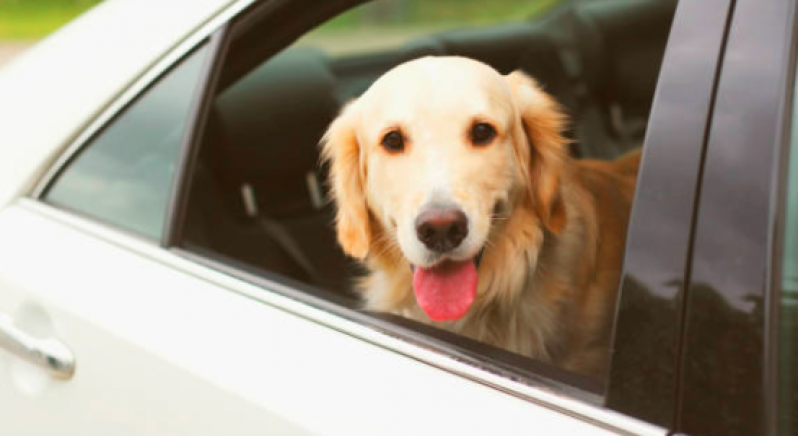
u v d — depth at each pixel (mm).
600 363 1482
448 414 1026
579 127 2516
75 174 1516
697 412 862
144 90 1466
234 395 1165
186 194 1406
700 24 931
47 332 1376
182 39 1442
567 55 2621
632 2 2645
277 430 1113
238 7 1404
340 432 1066
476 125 1279
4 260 1475
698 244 874
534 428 968
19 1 9406
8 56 7559
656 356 891
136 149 1462
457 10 2812
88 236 1449
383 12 2758
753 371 833
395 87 1327
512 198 1367
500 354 1079
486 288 1393
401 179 1302
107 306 1335
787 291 851
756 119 867
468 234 1255
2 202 1554
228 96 2119
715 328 856
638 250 911
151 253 1385
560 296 1449
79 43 1595
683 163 898
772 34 883
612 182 1698
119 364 1285
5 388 1433
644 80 2635
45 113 1558
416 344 1119
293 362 1161
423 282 1312
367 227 1438
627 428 906
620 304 920
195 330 1254
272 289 1271
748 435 832
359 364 1125
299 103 2213
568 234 1463
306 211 2188
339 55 2715
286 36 1493
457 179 1256
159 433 1226
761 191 849
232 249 1864
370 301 1465
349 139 1436
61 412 1345
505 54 2504
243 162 2107
